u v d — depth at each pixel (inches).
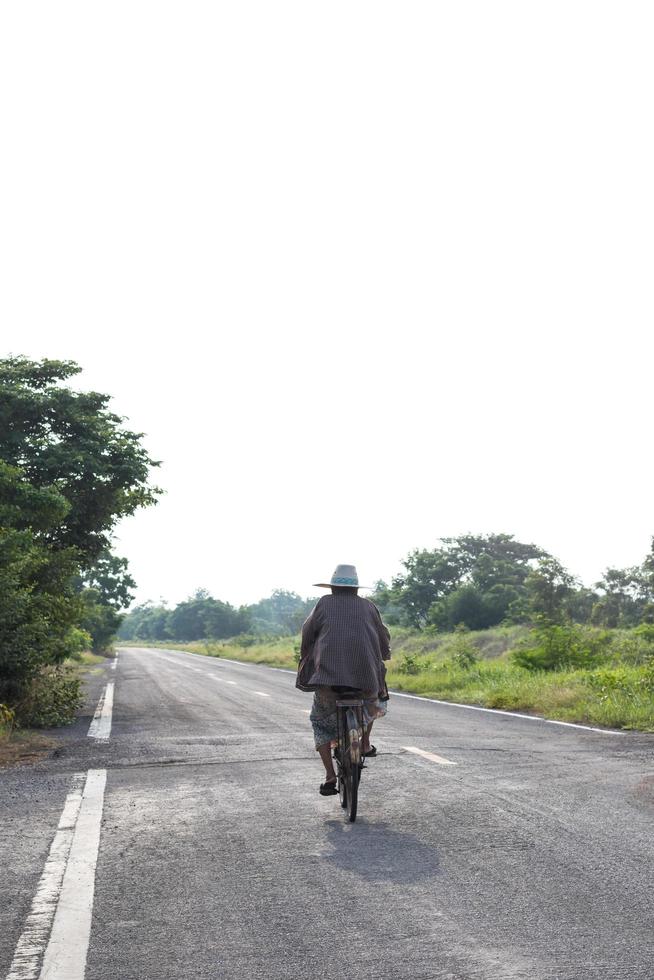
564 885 187.5
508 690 729.0
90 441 882.8
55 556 697.0
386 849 220.1
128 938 159.9
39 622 569.0
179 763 369.4
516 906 174.2
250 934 161.0
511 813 259.3
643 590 2790.4
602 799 279.0
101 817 262.5
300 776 331.0
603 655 999.0
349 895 182.9
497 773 332.8
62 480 857.5
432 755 382.6
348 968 144.4
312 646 273.4
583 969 141.9
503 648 2149.4
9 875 201.8
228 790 304.0
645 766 346.0
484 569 3449.8
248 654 2487.7
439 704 727.7
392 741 436.1
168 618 7637.8
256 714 612.7
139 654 2913.4
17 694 552.7
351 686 261.6
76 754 407.5
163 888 189.9
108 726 543.5
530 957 147.6
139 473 892.6
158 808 274.8
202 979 141.0
